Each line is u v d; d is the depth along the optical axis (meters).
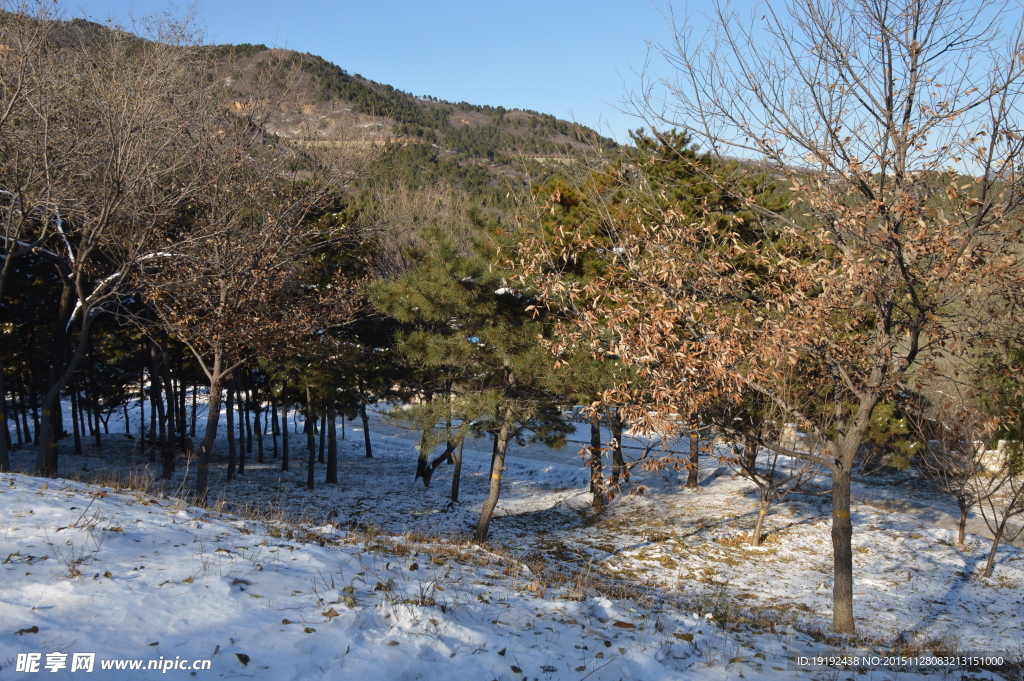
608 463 27.42
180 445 30.28
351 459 36.19
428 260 18.67
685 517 20.59
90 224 13.99
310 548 7.61
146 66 16.28
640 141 12.86
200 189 16.06
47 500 7.66
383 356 22.77
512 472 32.22
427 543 10.70
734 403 9.91
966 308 8.77
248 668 4.38
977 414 10.54
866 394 9.41
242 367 25.73
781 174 9.35
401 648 5.01
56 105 14.16
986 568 15.20
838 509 9.83
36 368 30.94
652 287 9.16
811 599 12.95
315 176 18.92
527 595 7.63
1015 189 7.62
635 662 5.82
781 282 9.36
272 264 17.02
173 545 6.79
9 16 14.05
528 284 13.95
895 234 7.78
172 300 17.38
